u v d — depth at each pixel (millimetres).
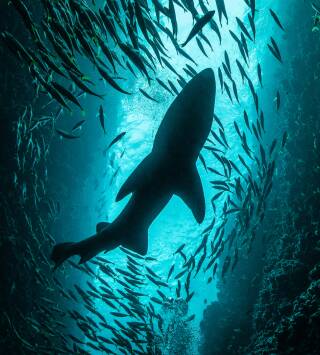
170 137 3396
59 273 18359
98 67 4652
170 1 5277
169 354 12273
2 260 13844
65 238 19641
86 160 21625
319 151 12711
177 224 30625
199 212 3619
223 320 17312
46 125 17094
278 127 17359
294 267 12094
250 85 6414
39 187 16625
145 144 26844
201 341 18594
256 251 17016
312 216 12492
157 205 3609
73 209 20391
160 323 9641
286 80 15594
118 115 23672
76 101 4930
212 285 30234
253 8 5668
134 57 4867
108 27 4891
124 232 3684
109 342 9523
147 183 3516
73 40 4977
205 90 3270
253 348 12703
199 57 23453
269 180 6957
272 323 12133
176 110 3334
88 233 22812
